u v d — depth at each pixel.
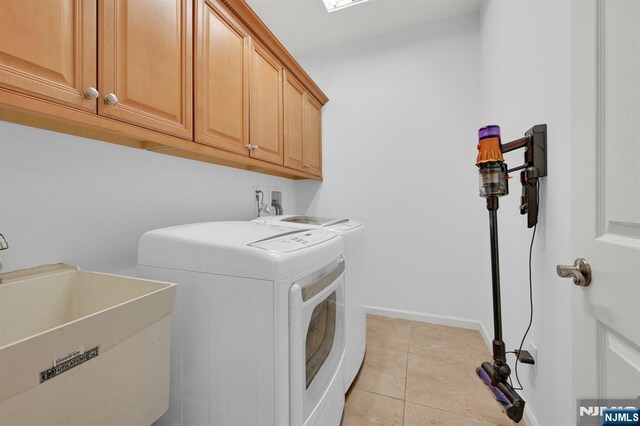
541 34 1.11
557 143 0.99
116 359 0.64
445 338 2.11
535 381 1.20
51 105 0.70
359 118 2.60
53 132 0.93
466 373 1.67
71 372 0.55
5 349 0.45
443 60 2.31
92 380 0.59
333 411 1.13
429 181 2.39
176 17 1.08
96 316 0.58
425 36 2.35
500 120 1.65
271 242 0.91
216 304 0.87
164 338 0.77
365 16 2.23
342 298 1.29
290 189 2.73
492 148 1.04
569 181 0.91
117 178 1.14
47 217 0.92
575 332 0.70
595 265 0.63
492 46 1.82
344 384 1.33
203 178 1.62
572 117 0.72
